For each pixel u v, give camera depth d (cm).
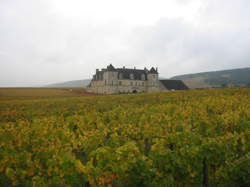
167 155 691
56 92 8119
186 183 705
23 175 616
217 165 782
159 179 642
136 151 679
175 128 1086
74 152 945
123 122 1381
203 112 1510
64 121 1529
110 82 8338
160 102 2820
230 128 1184
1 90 8331
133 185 625
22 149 927
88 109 2369
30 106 2933
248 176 707
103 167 631
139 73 9306
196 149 715
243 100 2117
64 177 600
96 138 958
